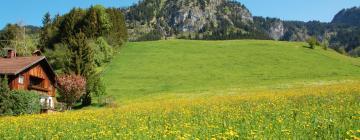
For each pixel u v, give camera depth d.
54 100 59.38
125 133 17.48
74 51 63.41
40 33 123.06
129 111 31.53
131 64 96.81
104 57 98.62
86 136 17.69
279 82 71.38
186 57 104.81
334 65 94.50
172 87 73.69
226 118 21.42
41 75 56.38
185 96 59.34
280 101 31.12
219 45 125.38
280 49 117.00
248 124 17.89
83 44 63.69
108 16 118.50
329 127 15.09
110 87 75.00
